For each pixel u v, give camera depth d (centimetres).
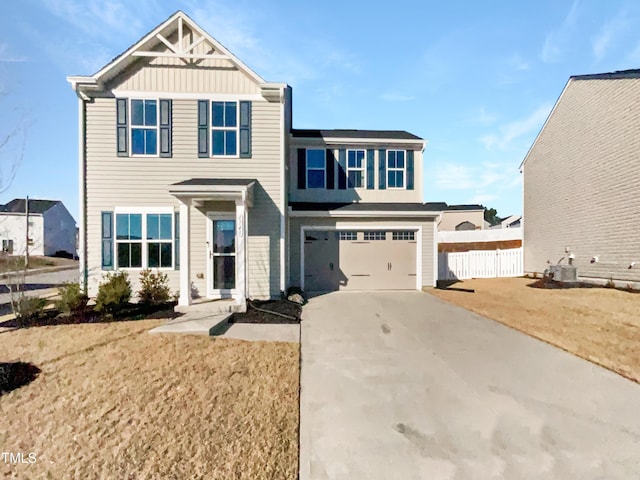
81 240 959
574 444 312
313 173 1363
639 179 1123
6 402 375
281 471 273
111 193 973
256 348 566
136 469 273
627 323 738
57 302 793
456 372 481
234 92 1002
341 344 609
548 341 621
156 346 562
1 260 877
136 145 980
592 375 469
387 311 895
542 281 1397
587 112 1344
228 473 270
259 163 1002
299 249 1234
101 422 339
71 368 469
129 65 980
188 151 991
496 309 907
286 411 364
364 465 282
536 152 1667
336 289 1259
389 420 353
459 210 3369
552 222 1545
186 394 398
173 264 975
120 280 818
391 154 1388
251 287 995
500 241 2367
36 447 300
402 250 1275
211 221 980
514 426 342
